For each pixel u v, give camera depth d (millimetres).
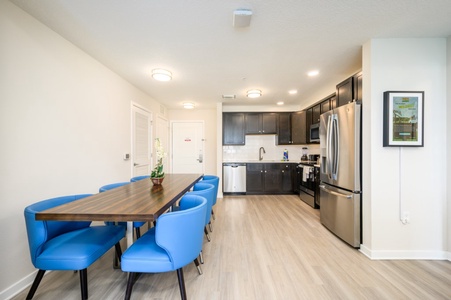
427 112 2158
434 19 1847
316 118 4367
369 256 2160
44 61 1913
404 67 2164
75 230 1753
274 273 1865
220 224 3137
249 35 2094
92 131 2588
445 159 2148
